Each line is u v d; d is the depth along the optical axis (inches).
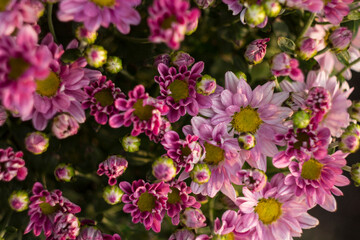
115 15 14.8
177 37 13.9
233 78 15.8
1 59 13.7
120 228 16.9
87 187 16.8
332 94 16.4
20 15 14.2
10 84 13.8
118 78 16.5
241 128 16.0
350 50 18.0
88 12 14.7
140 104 15.2
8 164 14.8
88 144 16.5
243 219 16.4
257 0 15.5
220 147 15.8
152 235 17.0
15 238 16.4
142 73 16.4
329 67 17.3
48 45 14.6
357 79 23.9
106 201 15.6
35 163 16.2
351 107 16.5
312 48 15.8
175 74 15.6
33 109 14.9
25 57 13.7
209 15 17.2
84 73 15.2
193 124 15.7
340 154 16.1
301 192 16.1
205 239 16.2
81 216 16.4
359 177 16.1
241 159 15.9
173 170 15.2
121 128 16.2
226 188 16.0
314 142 15.5
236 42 17.1
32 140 15.0
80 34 15.2
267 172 16.9
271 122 15.9
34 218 15.4
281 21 17.0
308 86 16.3
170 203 16.1
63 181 15.7
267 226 16.7
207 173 15.5
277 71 15.9
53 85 14.9
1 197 16.1
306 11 17.2
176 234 16.3
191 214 15.9
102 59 15.0
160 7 13.9
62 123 14.8
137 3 14.9
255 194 16.3
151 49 16.5
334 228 24.2
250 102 16.0
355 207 24.5
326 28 17.2
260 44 15.9
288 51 16.2
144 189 15.5
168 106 15.6
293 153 15.7
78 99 15.1
